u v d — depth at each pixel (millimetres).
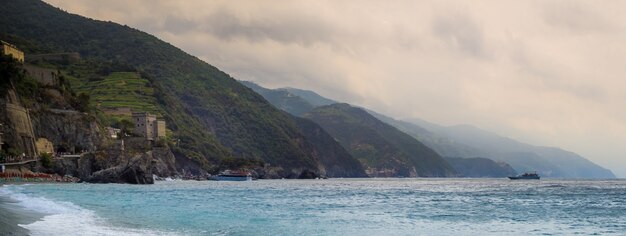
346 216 62656
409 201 99250
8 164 143750
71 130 190000
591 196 125812
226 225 47844
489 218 63344
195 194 107250
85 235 37094
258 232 43688
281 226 49125
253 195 112250
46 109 185000
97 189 110500
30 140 164250
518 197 120188
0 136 147375
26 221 43625
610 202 99750
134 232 39969
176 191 118438
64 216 48531
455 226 53906
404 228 50781
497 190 168000
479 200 105812
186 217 53844
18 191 89625
